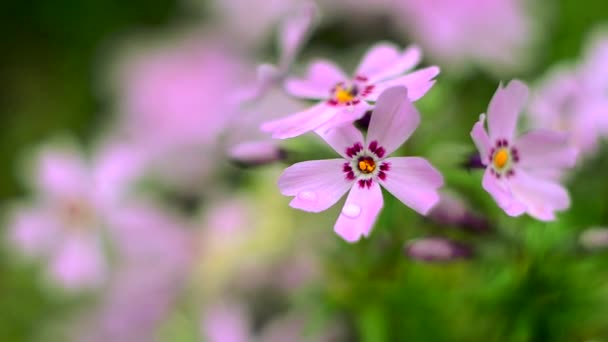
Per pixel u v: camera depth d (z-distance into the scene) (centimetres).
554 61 34
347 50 34
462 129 26
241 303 30
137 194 34
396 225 24
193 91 36
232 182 35
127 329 31
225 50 37
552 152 22
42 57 43
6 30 43
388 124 21
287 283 30
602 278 24
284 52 23
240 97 23
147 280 31
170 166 35
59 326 34
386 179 21
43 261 35
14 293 36
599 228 24
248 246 30
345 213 20
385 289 25
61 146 34
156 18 42
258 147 23
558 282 24
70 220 33
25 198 41
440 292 25
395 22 34
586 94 27
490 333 24
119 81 38
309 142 23
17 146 42
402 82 21
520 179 21
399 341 25
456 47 32
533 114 26
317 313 26
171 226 32
